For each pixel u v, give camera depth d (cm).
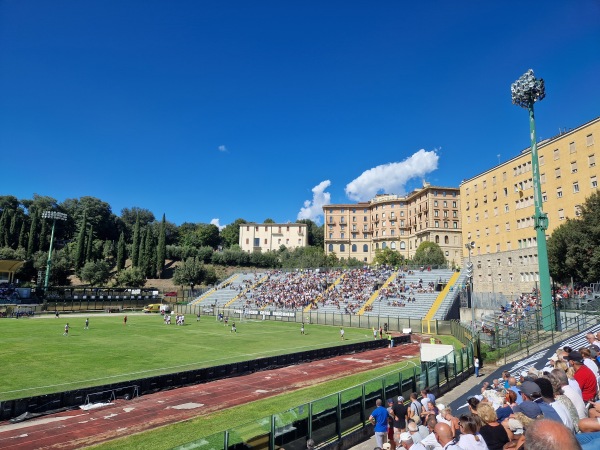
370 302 7588
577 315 3738
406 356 4075
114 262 13925
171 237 18175
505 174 7738
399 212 15525
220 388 2783
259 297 9119
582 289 4775
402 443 1128
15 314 7762
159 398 2528
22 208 14425
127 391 2536
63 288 9819
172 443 1758
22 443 1778
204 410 2266
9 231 12669
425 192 13925
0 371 3105
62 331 5556
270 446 1352
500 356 3297
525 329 3838
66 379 2902
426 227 13825
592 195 5244
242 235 18025
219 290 10238
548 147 6706
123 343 4609
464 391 2444
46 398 2216
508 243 7575
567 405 816
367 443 1738
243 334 5672
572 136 6216
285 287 9331
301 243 17850
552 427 346
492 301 5875
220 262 14975
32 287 10000
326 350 4022
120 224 17250
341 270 9538
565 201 6316
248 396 2570
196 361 3650
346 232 16512
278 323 7362
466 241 8931
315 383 2914
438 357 2547
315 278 9419
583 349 1329
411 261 12431
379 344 4728
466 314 6269
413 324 6172
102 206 16525
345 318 6931
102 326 6309
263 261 15250
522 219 7225
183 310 9319
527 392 888
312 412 1557
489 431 810
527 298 5303
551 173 6619
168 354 3966
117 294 10050
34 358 3616
